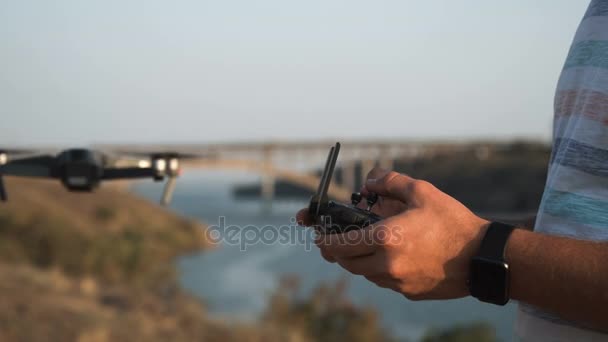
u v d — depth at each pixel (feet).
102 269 70.28
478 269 3.56
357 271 3.80
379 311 59.06
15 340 28.12
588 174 3.83
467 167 187.73
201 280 93.76
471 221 3.76
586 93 3.97
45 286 42.34
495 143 233.14
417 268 3.68
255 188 533.96
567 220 3.85
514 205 142.61
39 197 100.83
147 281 72.23
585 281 3.29
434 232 3.71
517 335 4.31
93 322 33.50
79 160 5.15
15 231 76.95
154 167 5.35
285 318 47.21
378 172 4.55
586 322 3.43
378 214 4.67
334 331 47.03
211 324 41.09
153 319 39.29
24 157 5.21
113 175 5.33
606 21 4.08
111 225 115.65
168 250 129.59
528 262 3.47
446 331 45.85
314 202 4.37
